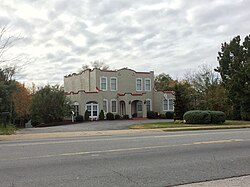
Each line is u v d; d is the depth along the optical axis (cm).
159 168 830
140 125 2969
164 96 5162
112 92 4894
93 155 1023
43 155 1022
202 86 4662
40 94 4419
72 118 4381
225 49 4069
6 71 2622
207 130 2350
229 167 847
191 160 944
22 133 2155
